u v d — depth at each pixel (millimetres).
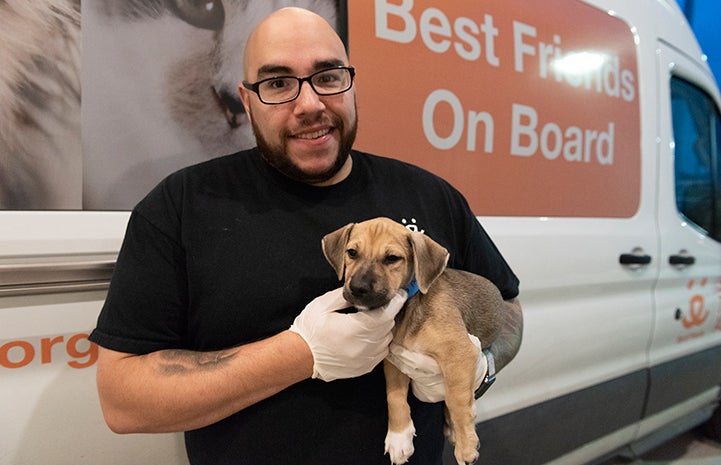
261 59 1245
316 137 1264
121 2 1355
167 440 1418
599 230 2434
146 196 1276
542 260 2189
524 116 2146
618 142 2529
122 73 1366
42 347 1246
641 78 2654
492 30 2051
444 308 1271
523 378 2174
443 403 1513
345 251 1242
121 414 1146
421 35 1854
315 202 1355
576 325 2355
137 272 1178
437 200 1542
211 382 1113
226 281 1217
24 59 1244
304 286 1272
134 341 1159
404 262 1237
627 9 2627
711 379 3207
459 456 1232
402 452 1231
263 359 1133
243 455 1239
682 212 2982
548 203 2250
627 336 2607
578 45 2357
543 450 2266
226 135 1533
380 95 1758
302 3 1616
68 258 1271
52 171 1285
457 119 1948
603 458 2641
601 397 2480
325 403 1250
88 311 1299
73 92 1306
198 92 1479
